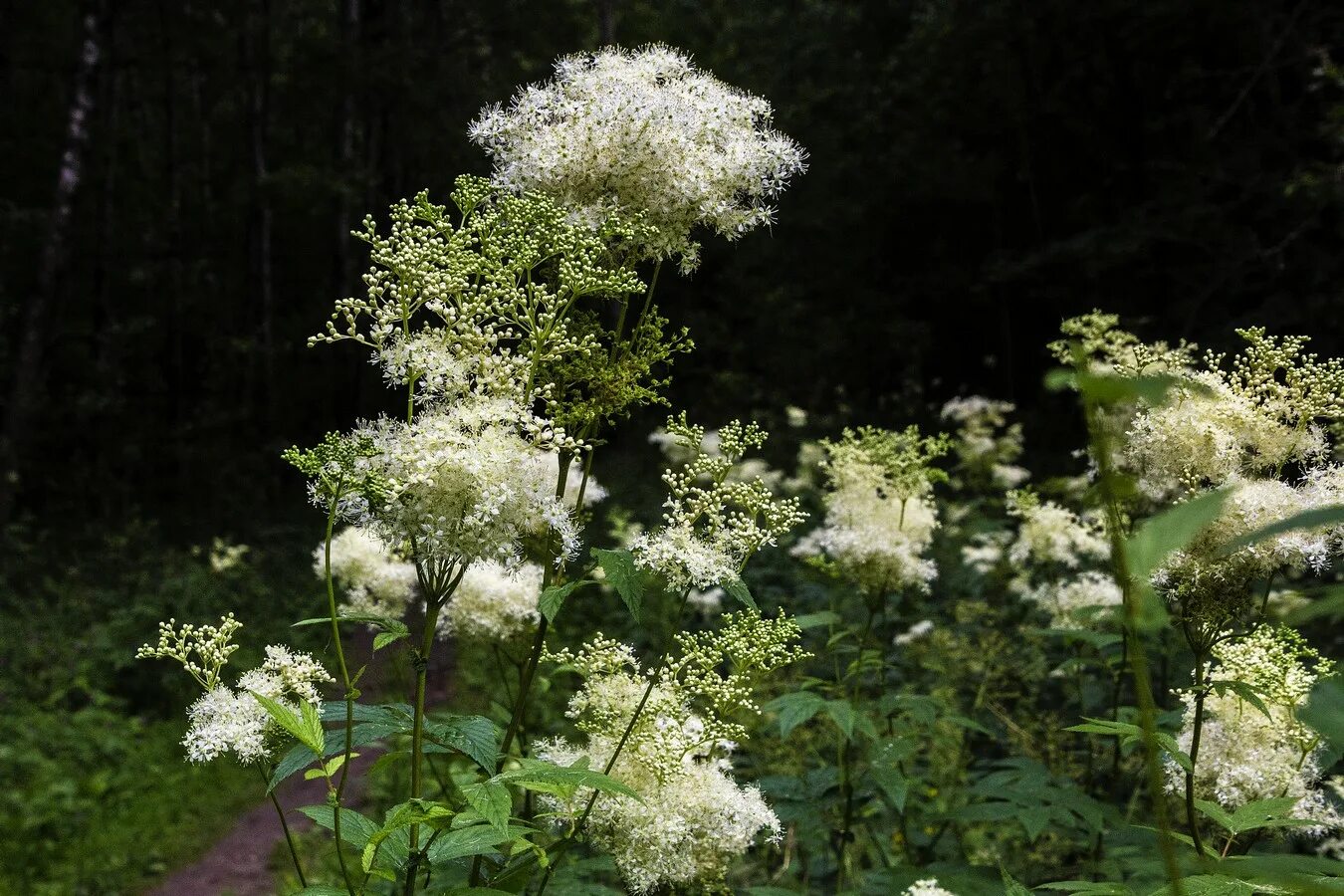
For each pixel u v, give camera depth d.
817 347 26.48
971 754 5.19
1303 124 15.14
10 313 24.48
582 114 3.09
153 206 31.62
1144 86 18.33
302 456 2.30
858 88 26.34
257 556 17.64
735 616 2.96
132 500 24.61
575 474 4.73
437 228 2.55
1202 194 15.62
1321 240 14.17
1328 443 2.95
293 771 2.32
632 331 3.01
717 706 2.90
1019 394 23.42
